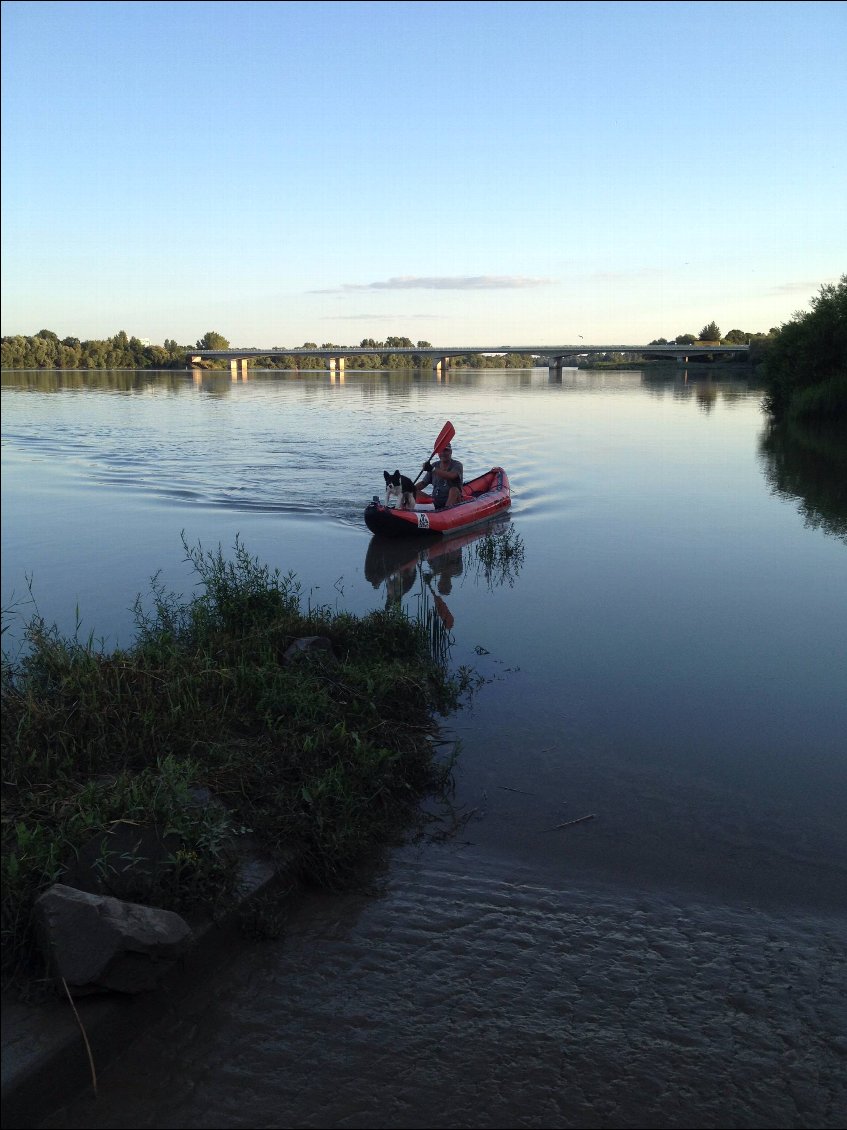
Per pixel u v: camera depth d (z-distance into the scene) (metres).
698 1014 3.00
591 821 4.32
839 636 7.23
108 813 3.42
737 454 19.80
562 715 5.59
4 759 3.81
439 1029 2.89
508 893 3.70
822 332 29.28
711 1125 2.56
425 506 12.61
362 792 4.30
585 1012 2.99
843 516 12.53
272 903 3.42
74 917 2.78
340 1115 2.55
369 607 7.98
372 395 44.38
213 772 4.06
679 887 3.78
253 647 5.70
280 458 17.95
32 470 15.80
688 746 5.17
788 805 4.51
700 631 7.35
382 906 3.58
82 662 4.87
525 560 9.92
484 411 32.34
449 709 5.64
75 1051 2.59
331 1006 2.98
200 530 11.01
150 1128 2.48
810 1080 2.73
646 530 11.61
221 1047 2.79
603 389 53.09
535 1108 2.60
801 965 3.27
